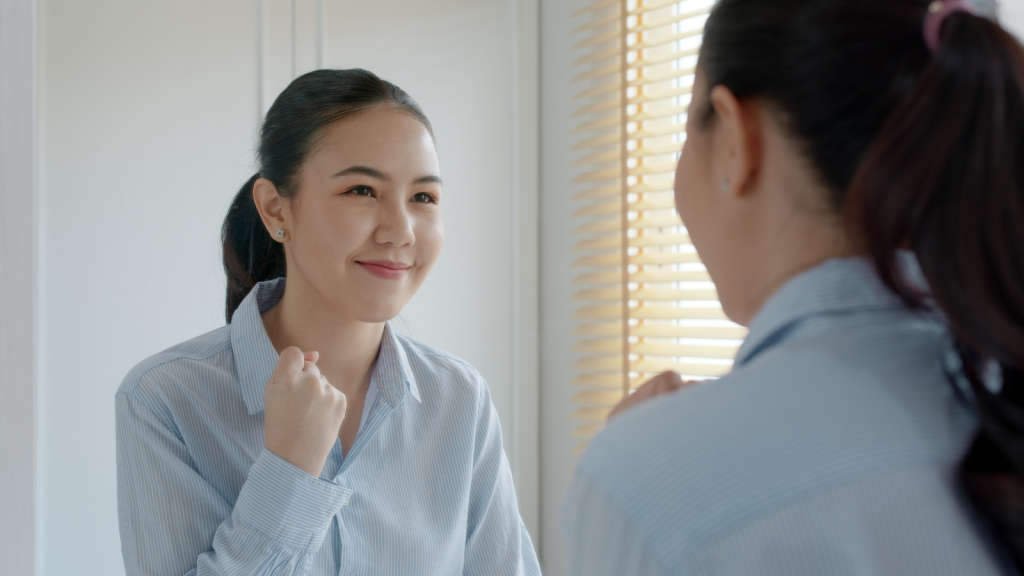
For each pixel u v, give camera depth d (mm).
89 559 1032
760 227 437
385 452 919
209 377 859
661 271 1371
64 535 1011
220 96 1170
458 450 980
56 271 1000
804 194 409
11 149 764
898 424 341
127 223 1068
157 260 1100
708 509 329
